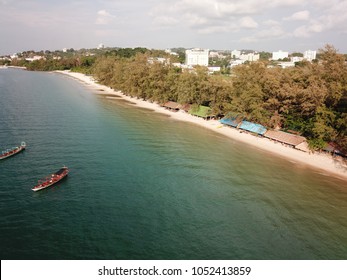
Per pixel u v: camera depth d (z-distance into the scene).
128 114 146.38
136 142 100.88
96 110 152.25
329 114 88.75
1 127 110.81
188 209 60.62
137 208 59.97
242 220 57.75
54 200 61.34
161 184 70.75
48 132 107.50
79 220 54.97
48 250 46.94
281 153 95.25
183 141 104.56
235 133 116.69
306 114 98.94
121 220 55.66
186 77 144.50
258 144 103.69
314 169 83.75
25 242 48.53
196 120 138.25
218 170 80.38
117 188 67.75
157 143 101.00
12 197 61.69
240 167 83.06
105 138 103.62
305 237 53.69
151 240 50.56
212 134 115.31
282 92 102.75
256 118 114.25
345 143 83.44
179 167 81.19
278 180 75.75
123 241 49.94
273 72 117.62
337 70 93.44
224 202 64.00
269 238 52.91
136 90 186.88
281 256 48.41
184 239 51.34
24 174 72.31
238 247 50.09
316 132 92.25
